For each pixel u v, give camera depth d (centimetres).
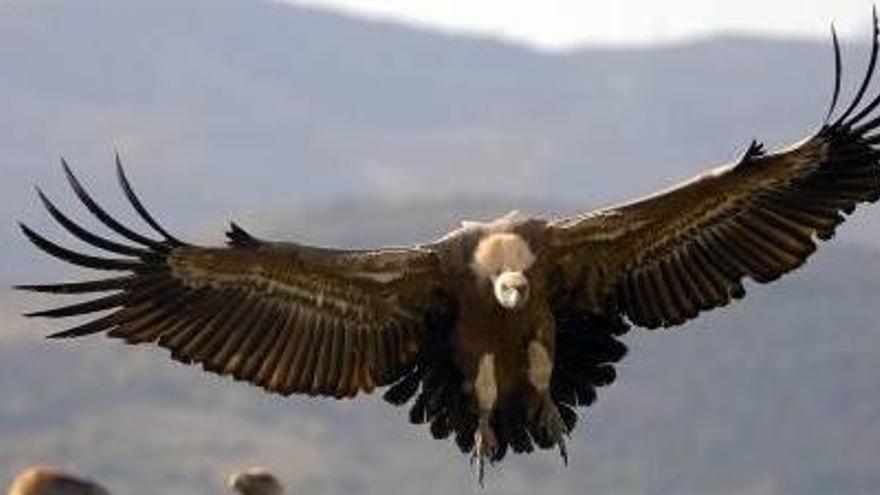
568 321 1800
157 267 1767
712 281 1802
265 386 1791
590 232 1786
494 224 1795
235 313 1786
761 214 1797
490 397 1762
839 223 1792
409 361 1795
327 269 1780
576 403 1805
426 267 1783
